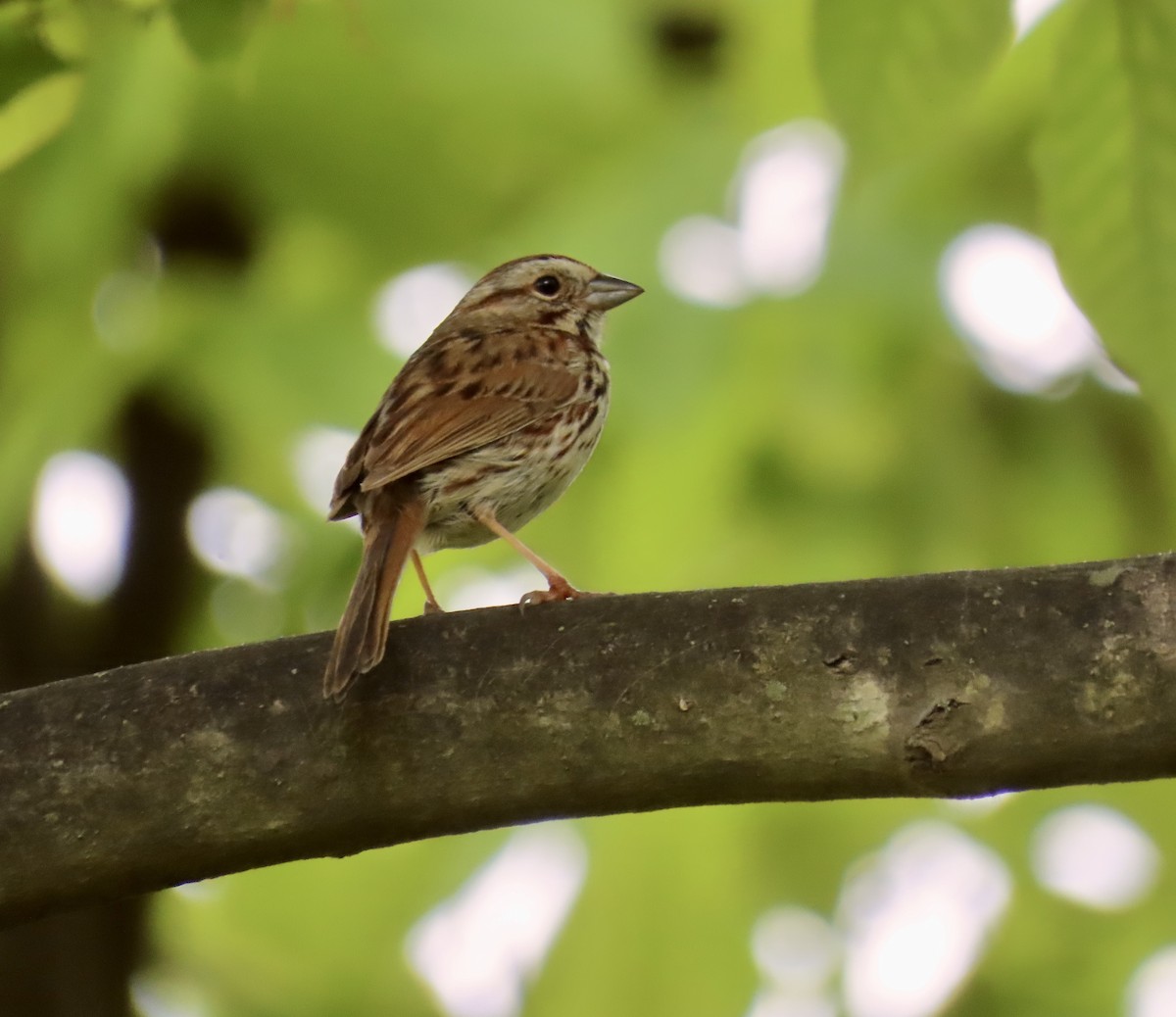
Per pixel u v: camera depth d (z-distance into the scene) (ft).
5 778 19.47
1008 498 33.78
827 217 27.63
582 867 31.86
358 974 36.22
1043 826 36.40
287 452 36.09
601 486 33.35
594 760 19.25
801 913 34.24
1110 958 37.35
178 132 37.04
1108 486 34.12
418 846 35.01
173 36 21.34
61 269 36.29
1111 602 18.51
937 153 32.37
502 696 19.31
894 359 33.19
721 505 32.19
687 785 19.31
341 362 35.96
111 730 19.57
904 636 18.76
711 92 38.40
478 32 38.27
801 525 32.19
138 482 37.93
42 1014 36.60
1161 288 17.74
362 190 38.65
